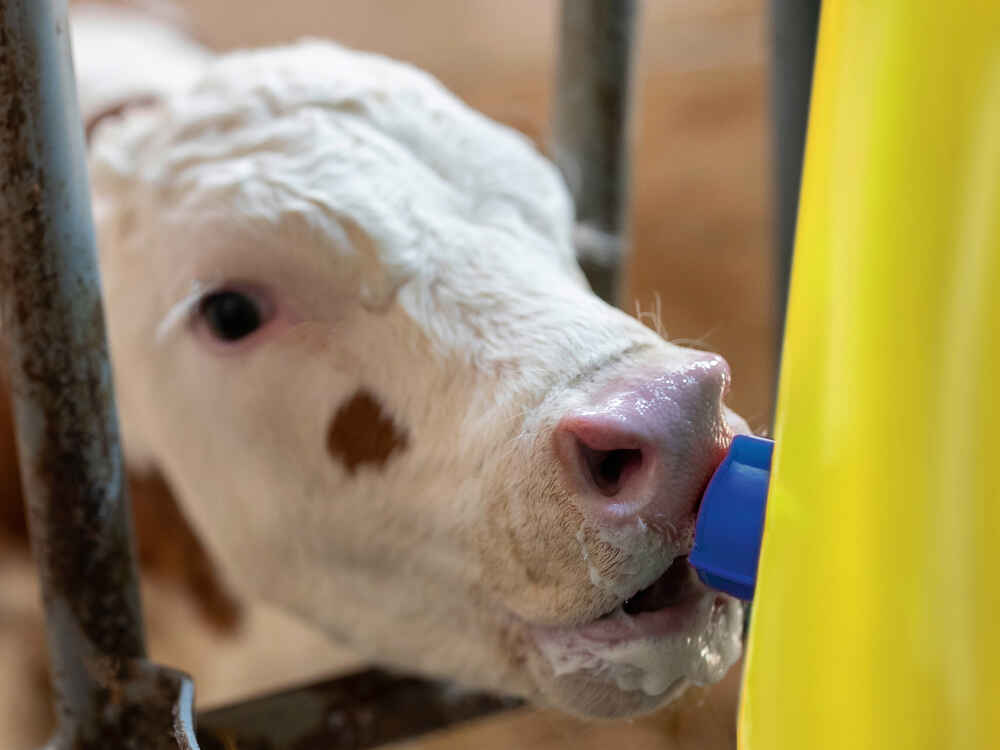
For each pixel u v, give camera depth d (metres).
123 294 1.40
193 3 5.44
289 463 1.30
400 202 1.23
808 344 0.61
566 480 1.00
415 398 1.17
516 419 1.06
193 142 1.33
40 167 0.87
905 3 0.55
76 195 0.90
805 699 0.62
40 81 0.85
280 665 1.87
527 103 4.73
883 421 0.57
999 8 0.52
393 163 1.26
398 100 1.33
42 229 0.88
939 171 0.54
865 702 0.59
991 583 0.55
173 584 1.79
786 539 0.63
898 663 0.58
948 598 0.56
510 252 1.22
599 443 0.96
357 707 1.27
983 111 0.53
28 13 0.83
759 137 4.54
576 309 1.13
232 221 1.24
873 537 0.58
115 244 1.40
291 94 1.33
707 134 4.57
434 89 1.39
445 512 1.14
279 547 1.37
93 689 1.02
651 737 2.36
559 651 1.08
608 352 1.07
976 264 0.54
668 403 0.97
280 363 1.26
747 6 5.54
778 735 0.64
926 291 0.55
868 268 0.57
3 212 0.88
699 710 2.35
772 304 1.56
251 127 1.31
